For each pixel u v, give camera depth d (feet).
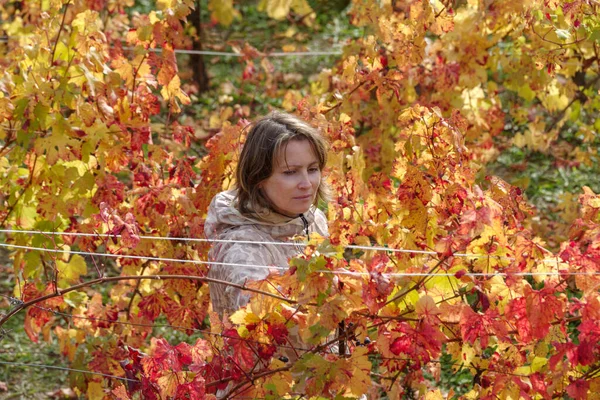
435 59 19.27
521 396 10.72
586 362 10.06
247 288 10.20
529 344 11.05
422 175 11.68
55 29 15.16
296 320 10.27
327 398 10.30
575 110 21.84
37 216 15.44
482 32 18.19
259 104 34.30
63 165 14.64
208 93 34.76
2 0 24.86
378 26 17.12
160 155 15.03
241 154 11.38
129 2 22.90
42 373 21.31
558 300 10.10
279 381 10.47
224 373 10.62
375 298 10.02
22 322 23.30
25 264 15.39
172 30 14.90
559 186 28.02
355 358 10.19
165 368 10.38
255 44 39.45
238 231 11.27
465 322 10.21
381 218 12.52
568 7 15.12
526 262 10.23
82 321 15.99
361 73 16.44
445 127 11.88
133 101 15.10
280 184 11.17
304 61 37.76
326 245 9.94
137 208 14.80
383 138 19.48
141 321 15.79
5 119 14.89
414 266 11.46
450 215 11.59
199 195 14.64
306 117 14.34
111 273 24.77
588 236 10.70
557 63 16.53
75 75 14.80
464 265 10.82
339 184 12.92
